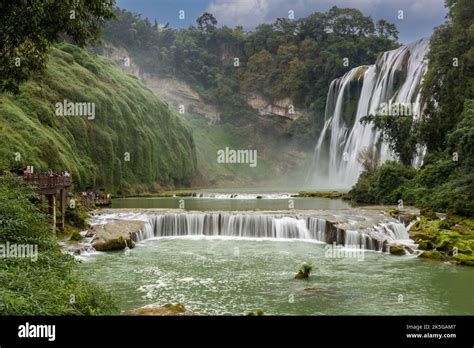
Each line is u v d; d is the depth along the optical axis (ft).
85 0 62.23
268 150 444.96
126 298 70.59
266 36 490.49
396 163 176.96
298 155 416.26
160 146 326.65
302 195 216.33
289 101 436.76
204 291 74.23
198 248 110.42
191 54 501.15
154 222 131.64
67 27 62.69
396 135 188.75
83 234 115.34
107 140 253.24
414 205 148.46
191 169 363.97
